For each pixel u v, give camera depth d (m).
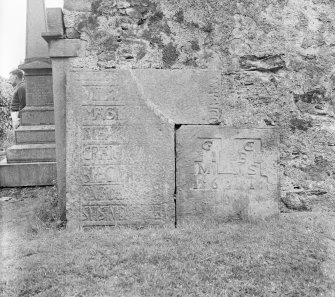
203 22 5.18
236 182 5.05
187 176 4.98
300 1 5.38
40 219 5.08
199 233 4.46
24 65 7.59
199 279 3.45
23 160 7.14
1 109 10.41
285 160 5.34
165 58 5.13
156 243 4.15
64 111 5.04
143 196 4.86
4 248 4.14
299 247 4.10
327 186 5.40
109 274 3.50
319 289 3.37
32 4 7.84
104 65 5.06
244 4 5.25
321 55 5.43
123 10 5.07
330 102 5.48
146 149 4.86
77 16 5.01
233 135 5.05
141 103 4.86
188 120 5.09
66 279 3.42
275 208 5.08
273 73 5.33
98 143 4.83
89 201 4.82
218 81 5.14
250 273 3.57
